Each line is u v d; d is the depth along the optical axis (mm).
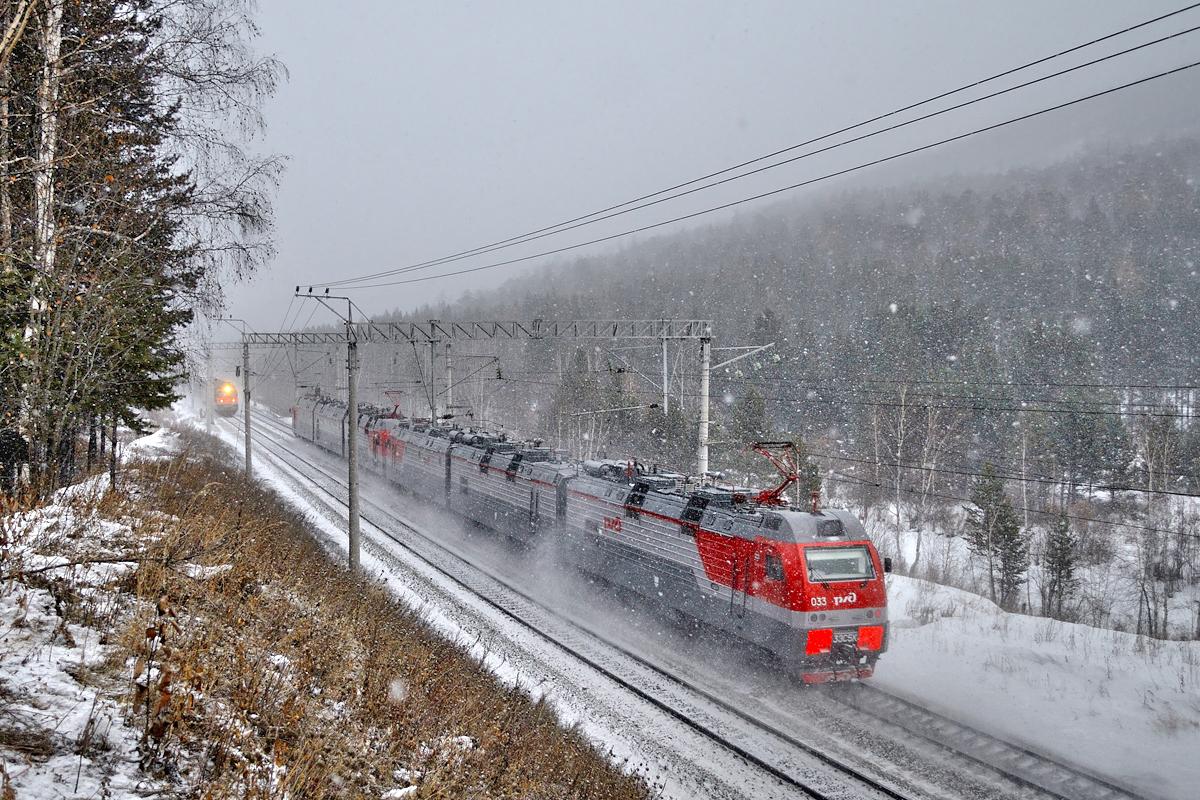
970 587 32219
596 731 13422
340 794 6441
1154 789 11273
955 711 14383
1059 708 14266
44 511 9500
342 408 48906
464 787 7945
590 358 64938
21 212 12242
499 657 16734
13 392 11375
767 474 39562
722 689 15578
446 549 27719
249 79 14258
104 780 4891
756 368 55312
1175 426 42656
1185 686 14734
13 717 5230
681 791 11484
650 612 19984
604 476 23234
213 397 71938
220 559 10641
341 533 28719
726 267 93875
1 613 6781
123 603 7855
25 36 11875
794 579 15016
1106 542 35812
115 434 15703
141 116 13828
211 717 6363
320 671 9164
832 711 14383
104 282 12289
